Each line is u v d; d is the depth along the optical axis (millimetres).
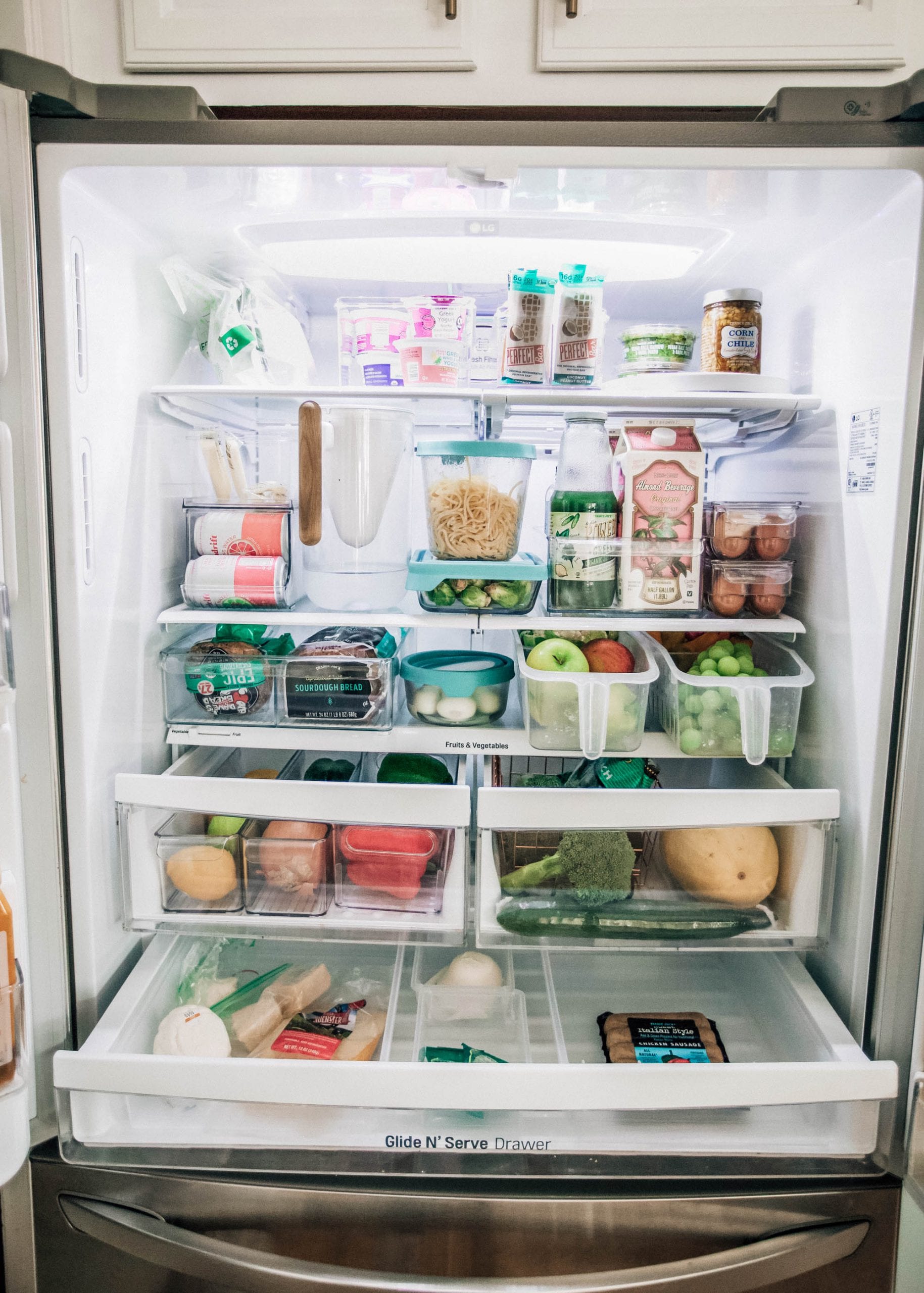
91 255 869
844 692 959
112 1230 856
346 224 952
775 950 988
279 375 1144
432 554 1058
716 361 1042
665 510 1007
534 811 925
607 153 793
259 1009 968
